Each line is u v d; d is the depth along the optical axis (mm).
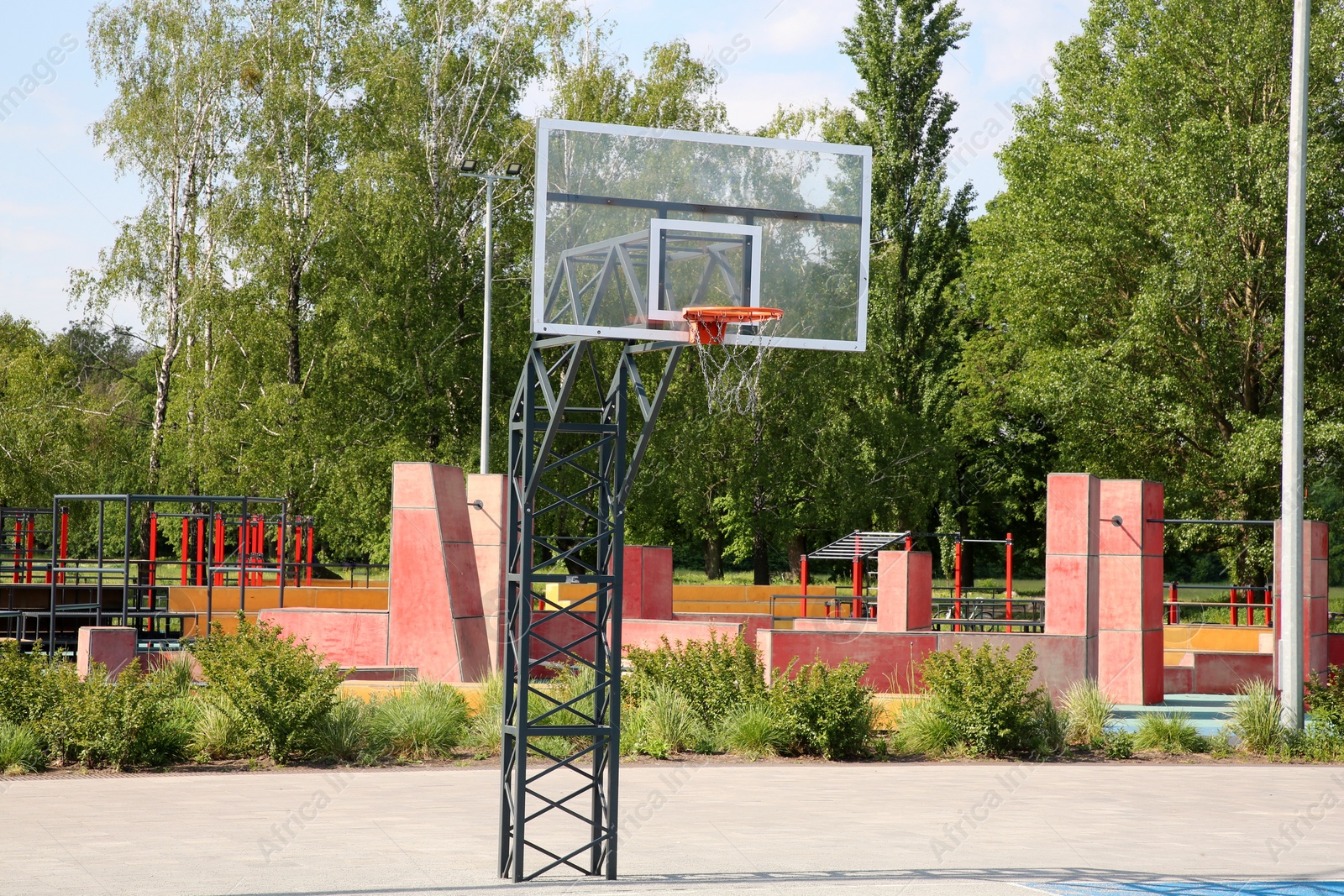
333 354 38375
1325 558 21031
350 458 37656
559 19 41406
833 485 42562
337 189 38562
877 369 42688
